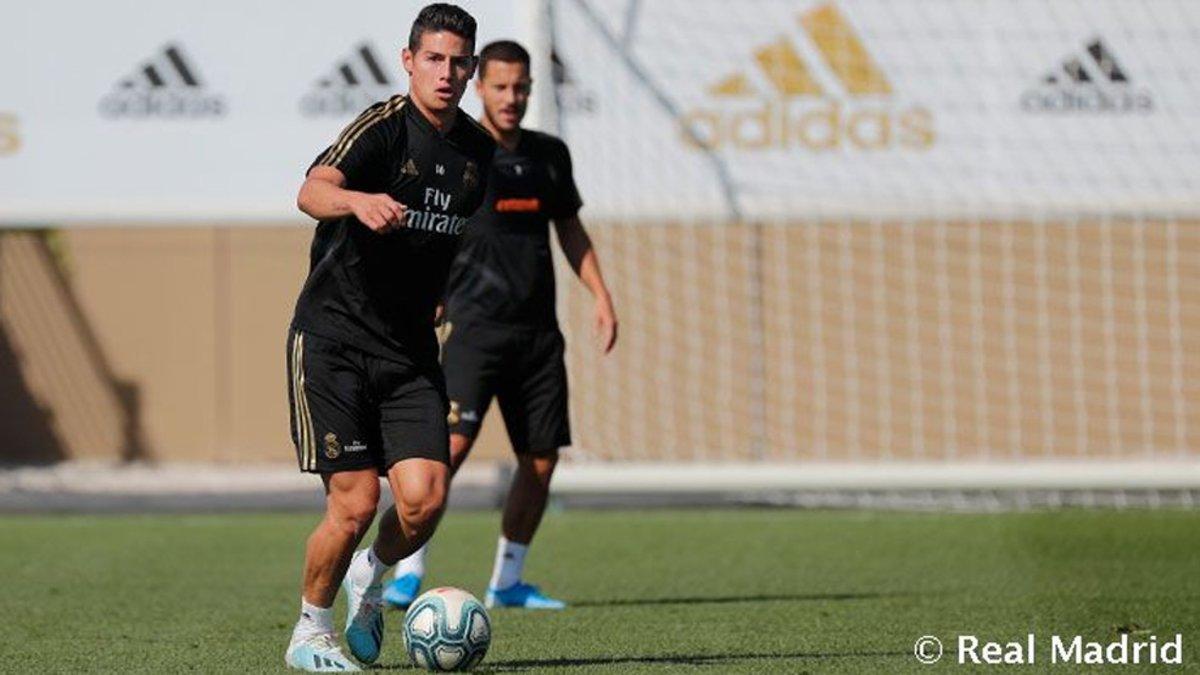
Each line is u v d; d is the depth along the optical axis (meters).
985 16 45.16
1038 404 51.28
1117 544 38.59
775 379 51.88
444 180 21.48
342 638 26.41
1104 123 45.16
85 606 30.66
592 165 45.09
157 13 44.19
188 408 59.91
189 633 27.17
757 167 45.09
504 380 30.20
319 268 21.78
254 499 49.88
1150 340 50.44
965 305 51.44
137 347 59.81
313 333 21.75
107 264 59.69
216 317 59.72
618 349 51.16
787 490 44.69
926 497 49.66
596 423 51.22
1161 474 42.78
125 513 47.25
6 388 59.78
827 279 51.75
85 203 44.22
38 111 44.28
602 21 45.06
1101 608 29.09
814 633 26.67
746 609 29.67
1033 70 45.16
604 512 46.66
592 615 29.16
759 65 45.06
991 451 51.53
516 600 30.31
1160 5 45.12
